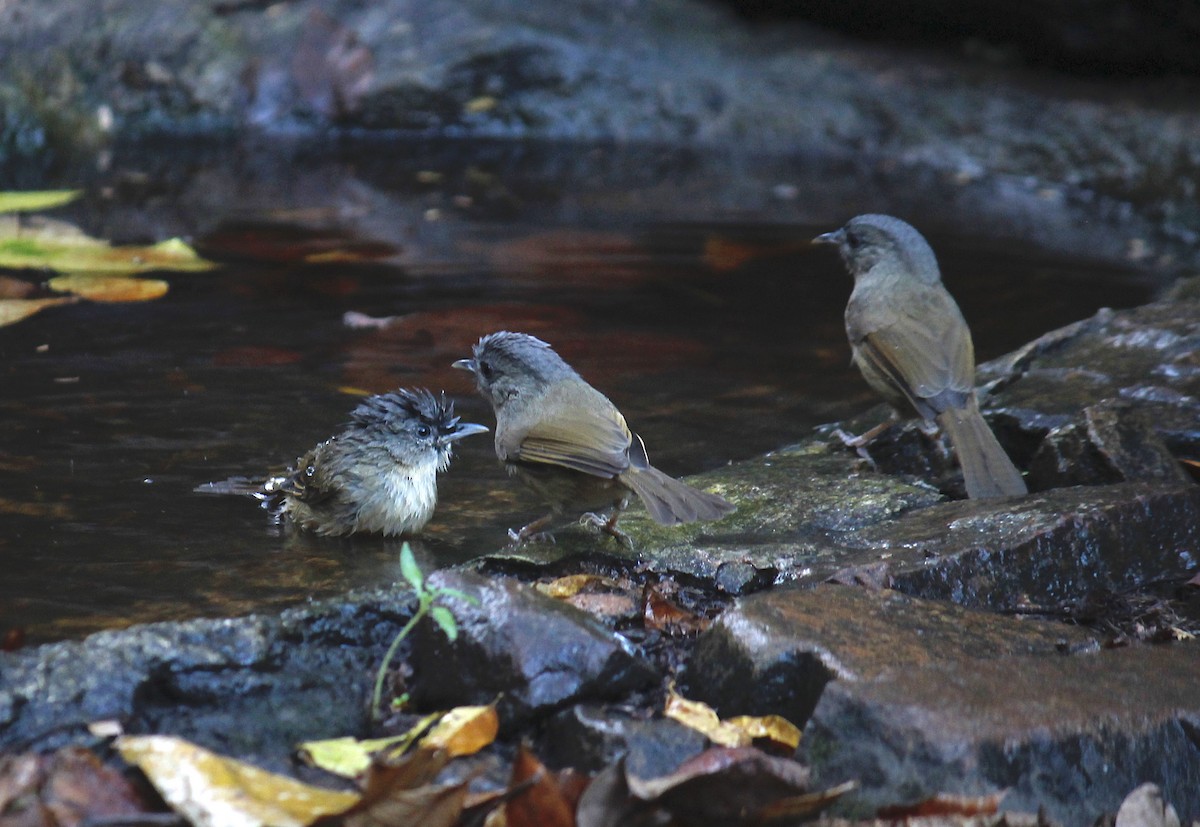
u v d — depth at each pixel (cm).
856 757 643
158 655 716
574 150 2545
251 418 1183
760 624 744
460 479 1113
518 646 707
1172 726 662
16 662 693
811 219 2045
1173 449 1106
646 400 1291
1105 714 654
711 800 594
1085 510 926
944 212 2128
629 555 920
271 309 1517
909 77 2650
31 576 865
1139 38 2530
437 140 2594
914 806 597
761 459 1133
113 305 1513
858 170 2439
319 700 729
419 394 1015
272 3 2684
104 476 1047
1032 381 1254
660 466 1129
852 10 2836
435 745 651
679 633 823
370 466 965
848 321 1233
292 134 2581
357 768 651
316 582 874
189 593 846
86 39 2558
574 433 948
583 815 584
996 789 620
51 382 1258
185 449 1109
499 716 699
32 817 576
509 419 1005
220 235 1848
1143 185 2216
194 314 1491
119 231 1853
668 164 2442
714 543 942
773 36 2872
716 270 1756
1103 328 1335
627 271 1734
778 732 700
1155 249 1942
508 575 899
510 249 1823
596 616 824
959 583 865
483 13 2711
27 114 2466
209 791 595
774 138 2577
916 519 975
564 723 685
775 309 1603
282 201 2080
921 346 1151
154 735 664
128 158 2398
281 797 601
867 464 1127
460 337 1441
